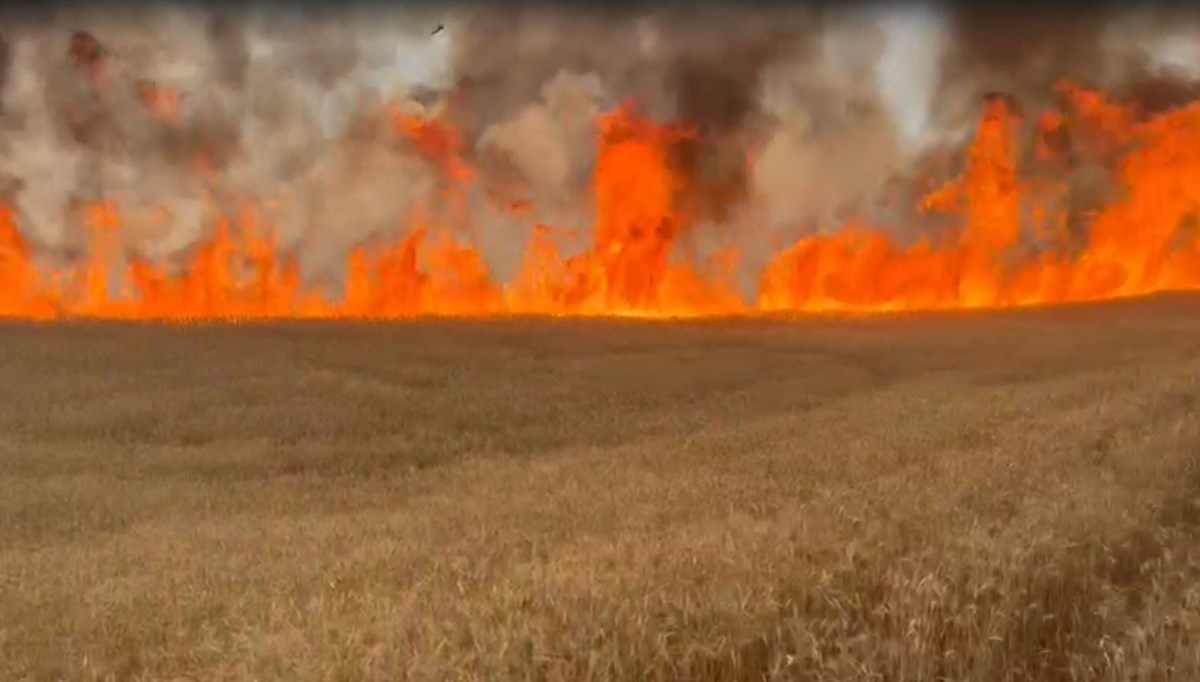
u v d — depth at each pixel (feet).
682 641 16.58
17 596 30.81
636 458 56.34
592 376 113.09
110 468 68.03
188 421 84.89
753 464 46.83
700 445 60.23
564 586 19.61
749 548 21.89
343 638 18.07
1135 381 73.72
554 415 91.45
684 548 22.61
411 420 88.02
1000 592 17.81
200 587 29.73
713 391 105.40
